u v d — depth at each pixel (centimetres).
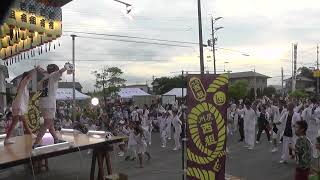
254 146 1981
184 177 949
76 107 3712
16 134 1346
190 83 829
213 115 817
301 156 854
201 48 3528
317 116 1602
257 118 2195
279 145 2008
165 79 8238
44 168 1467
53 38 1173
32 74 1048
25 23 929
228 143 2138
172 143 2297
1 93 2686
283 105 1752
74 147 970
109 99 4941
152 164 1536
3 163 771
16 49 1270
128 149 1680
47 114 966
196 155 830
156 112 3181
